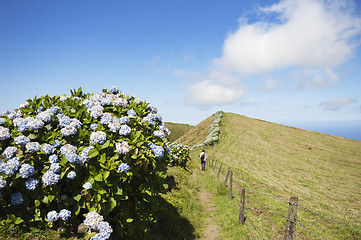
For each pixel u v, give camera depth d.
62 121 4.80
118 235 4.98
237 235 7.53
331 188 15.97
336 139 44.19
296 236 7.68
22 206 4.46
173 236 6.71
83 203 4.61
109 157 4.58
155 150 5.17
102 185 4.36
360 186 16.98
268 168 22.64
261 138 43.75
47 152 4.50
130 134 5.07
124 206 4.82
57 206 4.69
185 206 9.48
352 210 11.09
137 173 4.92
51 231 4.50
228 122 59.75
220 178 16.80
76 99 5.95
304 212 10.20
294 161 26.81
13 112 5.33
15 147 4.52
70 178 4.38
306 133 50.12
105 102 5.59
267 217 9.30
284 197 12.64
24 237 4.11
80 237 4.46
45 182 4.22
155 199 5.32
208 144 40.44
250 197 12.23
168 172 14.48
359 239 7.64
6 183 4.29
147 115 6.00
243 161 26.38
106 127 5.05
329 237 7.64
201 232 7.91
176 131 91.31
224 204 10.95
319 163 26.09
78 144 4.82
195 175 18.09
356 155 30.98
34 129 4.66
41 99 5.68
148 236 5.65
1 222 4.16
